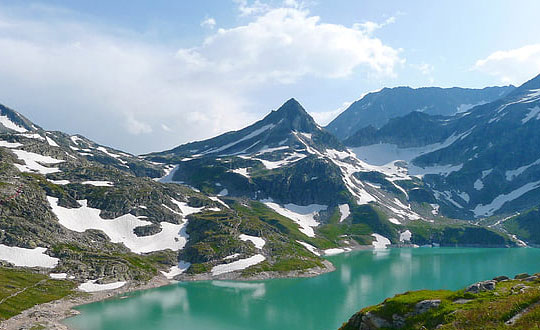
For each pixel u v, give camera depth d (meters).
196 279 188.00
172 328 117.69
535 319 40.06
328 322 123.94
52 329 110.81
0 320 113.81
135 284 169.12
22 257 164.62
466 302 53.75
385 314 59.56
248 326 120.25
